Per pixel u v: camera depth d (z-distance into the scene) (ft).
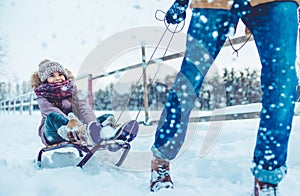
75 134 9.19
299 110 13.66
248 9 5.65
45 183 6.61
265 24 5.50
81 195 6.08
